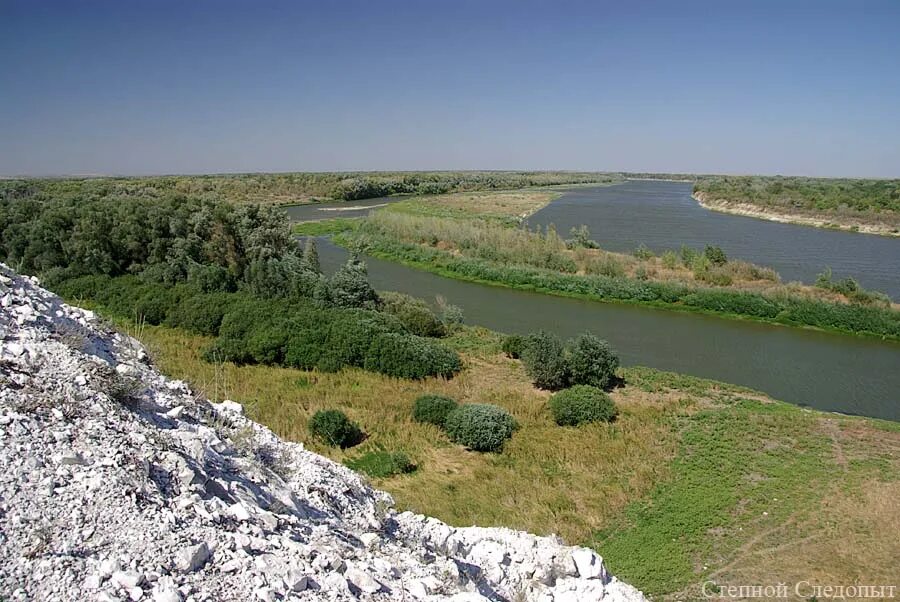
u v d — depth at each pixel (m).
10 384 8.00
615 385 30.52
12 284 11.34
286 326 32.69
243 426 11.91
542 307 49.38
